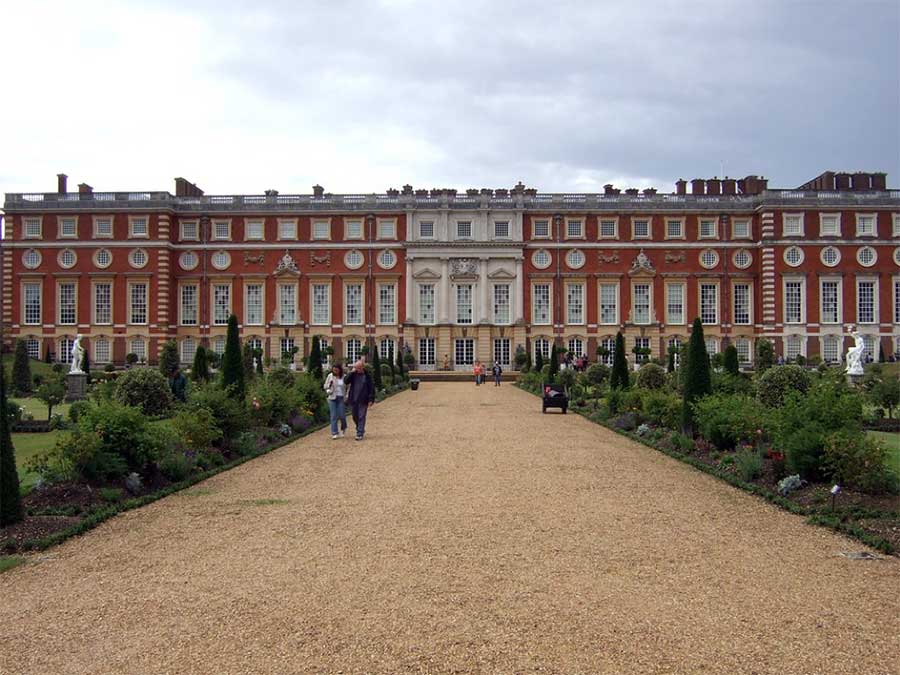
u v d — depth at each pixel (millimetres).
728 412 19422
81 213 69938
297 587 9250
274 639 7703
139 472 15555
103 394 25625
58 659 7305
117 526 12523
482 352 70750
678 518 12891
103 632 7938
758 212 70188
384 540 11414
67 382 41969
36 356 70000
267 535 11805
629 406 28375
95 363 69688
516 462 19047
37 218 70250
